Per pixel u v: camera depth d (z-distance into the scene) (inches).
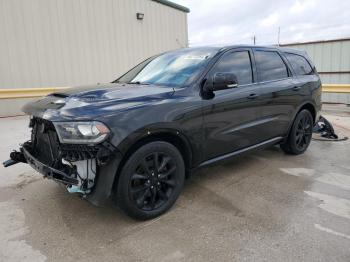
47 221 126.6
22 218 129.0
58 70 416.8
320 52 495.5
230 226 121.6
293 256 102.9
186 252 106.3
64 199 145.0
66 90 143.3
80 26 436.5
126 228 121.3
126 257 104.1
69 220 127.3
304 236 114.0
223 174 175.5
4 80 366.9
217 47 163.5
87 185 111.9
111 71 486.6
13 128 294.8
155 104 123.5
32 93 372.2
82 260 102.7
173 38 601.9
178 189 135.0
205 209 135.5
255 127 168.7
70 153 111.2
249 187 157.9
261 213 131.4
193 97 136.4
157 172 126.8
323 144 241.3
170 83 146.3
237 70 161.9
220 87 137.8
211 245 109.8
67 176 111.1
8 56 366.9
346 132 285.3
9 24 363.9
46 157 129.1
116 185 117.3
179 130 129.2
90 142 107.0
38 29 390.6
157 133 123.4
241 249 107.2
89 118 108.3
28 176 172.2
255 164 192.1
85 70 449.7
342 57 477.7
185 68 151.9
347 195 148.3
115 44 487.5
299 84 198.8
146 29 539.2
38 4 387.5
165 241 112.7
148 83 153.3
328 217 127.6
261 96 168.4
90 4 446.0
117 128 111.1
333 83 491.5
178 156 132.2
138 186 123.3
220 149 151.5
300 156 209.6
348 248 106.7
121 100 120.5
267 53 185.3
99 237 115.5
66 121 109.1
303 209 134.4
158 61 174.6
